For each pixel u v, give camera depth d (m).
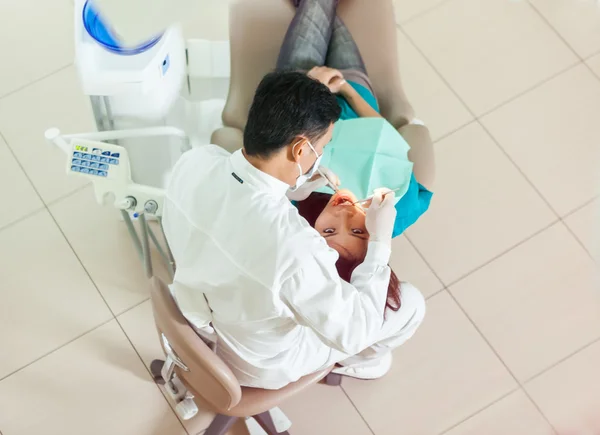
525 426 1.86
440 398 1.88
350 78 1.61
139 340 1.88
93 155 1.28
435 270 2.02
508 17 2.35
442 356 1.92
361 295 1.10
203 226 1.01
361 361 1.61
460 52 2.31
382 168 1.42
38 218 1.99
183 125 1.71
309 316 1.00
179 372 1.35
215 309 1.07
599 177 2.16
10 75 2.16
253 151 0.97
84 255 1.96
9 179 2.03
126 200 1.29
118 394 1.82
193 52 1.63
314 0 1.58
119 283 1.94
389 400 1.87
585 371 1.93
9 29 2.22
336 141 1.44
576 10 2.37
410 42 2.31
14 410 1.78
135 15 1.21
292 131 0.95
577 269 2.04
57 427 1.78
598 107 2.26
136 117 1.44
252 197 0.99
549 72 2.30
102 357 1.86
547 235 2.08
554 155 2.18
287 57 1.56
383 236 1.20
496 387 1.90
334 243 1.32
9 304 1.89
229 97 1.64
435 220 2.08
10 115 2.11
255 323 1.05
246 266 0.96
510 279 2.02
